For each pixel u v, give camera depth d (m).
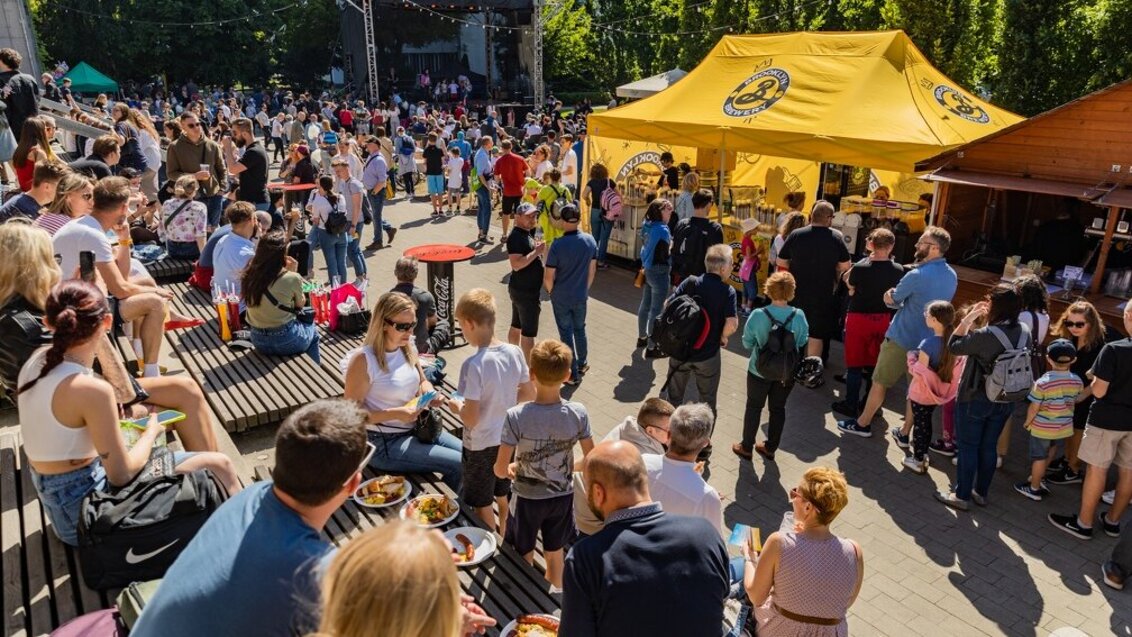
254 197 10.75
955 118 9.03
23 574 3.23
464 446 4.41
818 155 8.77
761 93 9.81
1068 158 7.34
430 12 36.56
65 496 3.04
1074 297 7.51
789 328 6.08
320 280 11.04
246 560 1.85
